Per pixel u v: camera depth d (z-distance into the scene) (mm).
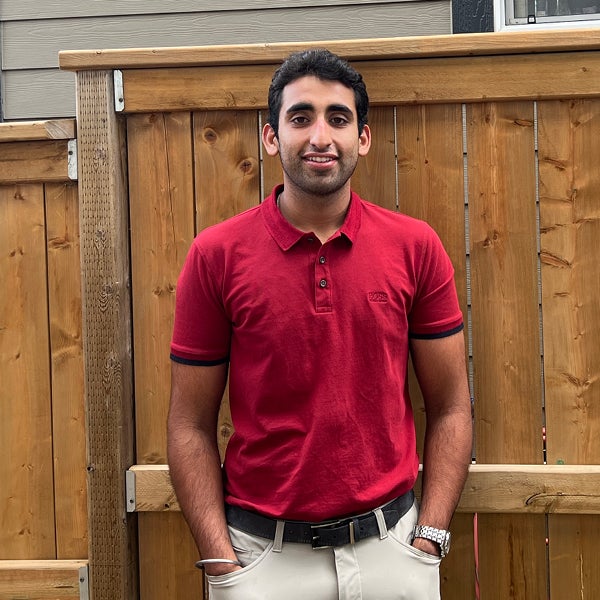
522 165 1998
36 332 2189
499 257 2016
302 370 1688
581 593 2021
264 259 1724
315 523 1698
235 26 2918
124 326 2096
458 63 1978
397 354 1751
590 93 1946
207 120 2076
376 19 2840
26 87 3018
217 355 1830
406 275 1754
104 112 2062
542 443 2025
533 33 1925
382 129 2033
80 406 2189
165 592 2141
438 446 1838
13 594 2180
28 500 2211
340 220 1783
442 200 2025
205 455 1847
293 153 1688
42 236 2176
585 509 1980
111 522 2098
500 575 2049
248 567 1732
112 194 2066
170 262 2104
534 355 2018
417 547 1754
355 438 1694
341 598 1692
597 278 1988
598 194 1979
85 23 2984
